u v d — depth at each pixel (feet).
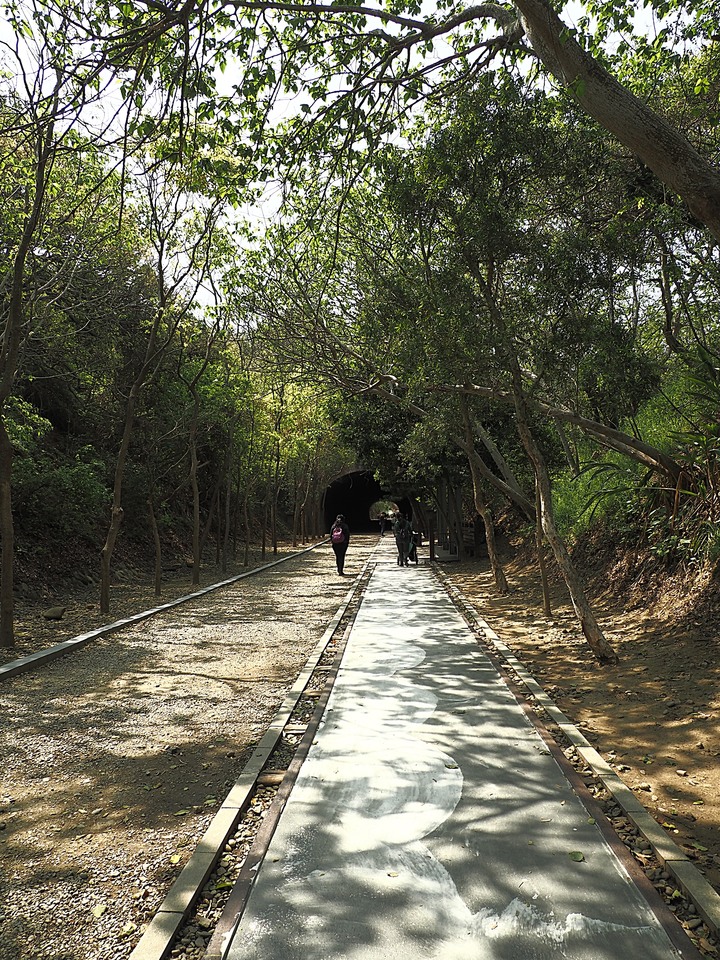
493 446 51.96
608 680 23.84
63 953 9.59
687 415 35.83
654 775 15.67
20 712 21.68
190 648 32.01
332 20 22.61
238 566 82.07
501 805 13.73
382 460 76.69
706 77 31.09
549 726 19.43
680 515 31.71
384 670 26.08
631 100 16.42
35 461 55.98
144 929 10.14
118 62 19.35
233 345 68.95
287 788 14.70
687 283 34.76
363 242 38.75
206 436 76.02
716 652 23.90
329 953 9.11
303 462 126.21
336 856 11.74
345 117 24.68
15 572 47.06
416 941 9.37
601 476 42.50
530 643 31.91
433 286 28.81
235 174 24.59
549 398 35.01
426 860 11.56
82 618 40.14
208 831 12.69
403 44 22.35
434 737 18.08
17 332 31.81
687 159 16.28
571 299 27.84
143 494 67.92
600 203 33.58
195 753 17.84
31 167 29.53
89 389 65.62
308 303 44.29
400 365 33.55
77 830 13.51
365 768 15.85
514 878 10.96
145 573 66.33
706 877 11.26
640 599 32.86
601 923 9.75
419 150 29.55
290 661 29.04
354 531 245.04
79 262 38.19
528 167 28.25
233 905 10.26
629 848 12.19
